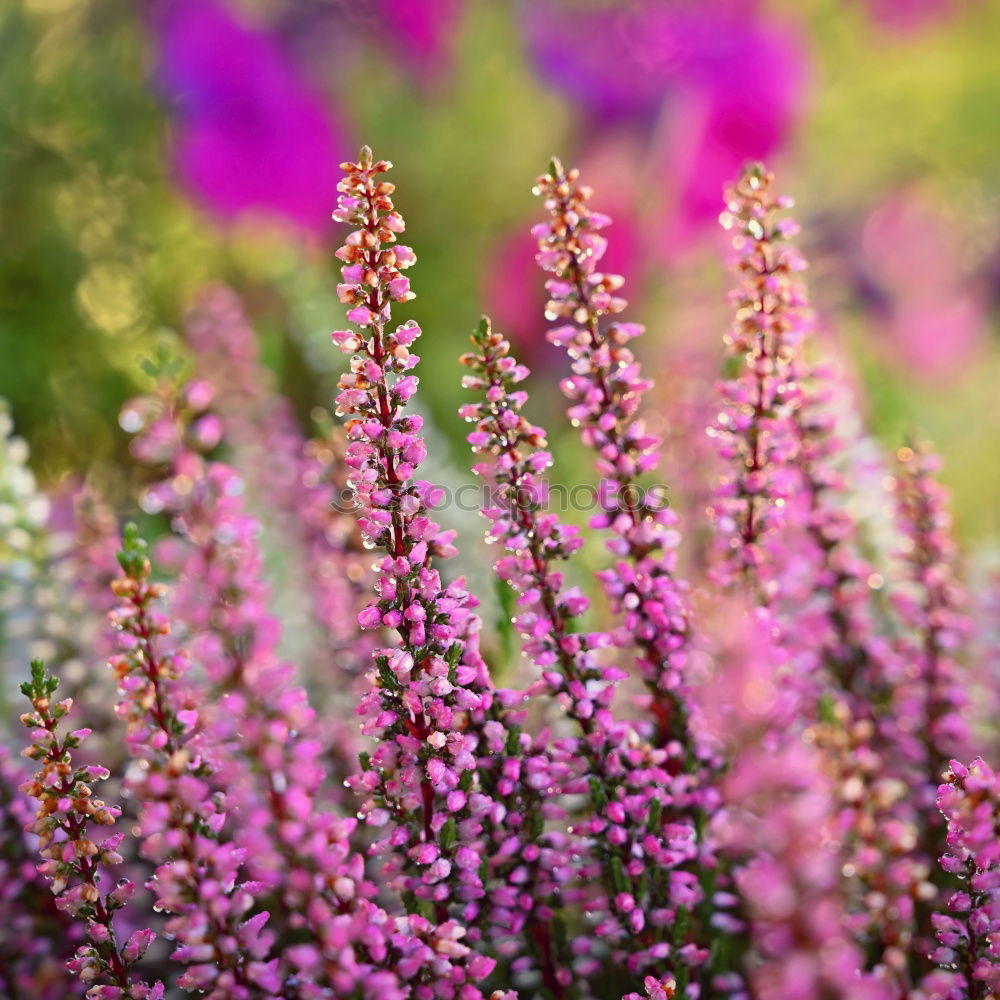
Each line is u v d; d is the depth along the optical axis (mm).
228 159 1558
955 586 719
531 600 661
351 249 648
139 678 640
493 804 656
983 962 646
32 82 1648
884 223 1704
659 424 756
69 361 1640
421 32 1646
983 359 1673
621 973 677
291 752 634
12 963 668
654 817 660
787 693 669
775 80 1627
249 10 1621
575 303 668
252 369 831
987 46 1912
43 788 648
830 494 703
